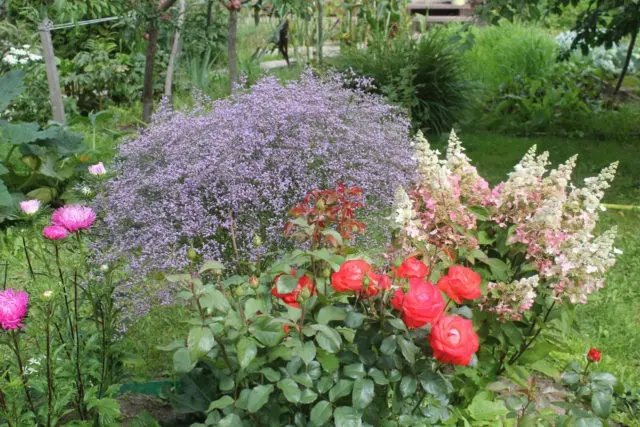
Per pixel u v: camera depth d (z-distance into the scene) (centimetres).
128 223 327
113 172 345
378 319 202
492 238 287
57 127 488
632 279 412
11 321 190
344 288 198
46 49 580
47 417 217
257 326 193
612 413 286
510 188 270
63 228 221
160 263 303
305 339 213
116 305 304
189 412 234
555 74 912
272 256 321
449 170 286
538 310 278
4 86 491
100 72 791
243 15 1202
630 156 679
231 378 208
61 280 228
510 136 766
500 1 543
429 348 203
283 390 191
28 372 230
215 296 194
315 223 236
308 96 353
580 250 257
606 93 924
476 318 264
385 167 344
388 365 201
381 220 339
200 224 306
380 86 711
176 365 200
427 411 218
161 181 313
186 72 853
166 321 340
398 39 820
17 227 435
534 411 254
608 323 362
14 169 517
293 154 323
